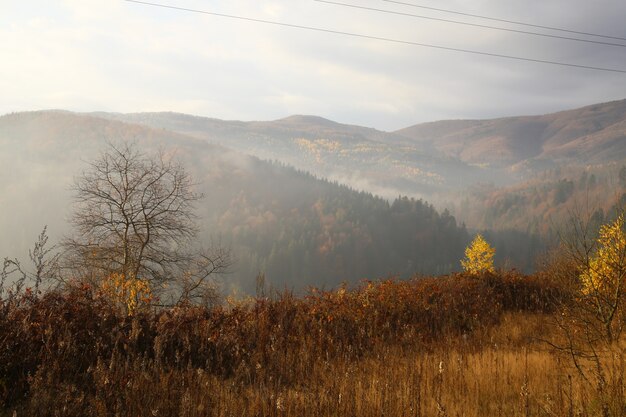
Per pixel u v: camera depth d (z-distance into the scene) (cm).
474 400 620
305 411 545
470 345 962
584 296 964
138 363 655
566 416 509
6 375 581
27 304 729
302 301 1134
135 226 1333
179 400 561
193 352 773
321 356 829
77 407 527
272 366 736
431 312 1186
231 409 547
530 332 1119
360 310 1087
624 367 650
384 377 681
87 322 738
